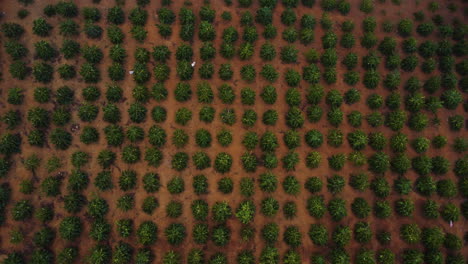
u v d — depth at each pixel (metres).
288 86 22.02
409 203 20.02
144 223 19.08
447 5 24.59
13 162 19.55
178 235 18.77
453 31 23.75
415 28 23.97
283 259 19.23
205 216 19.48
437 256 19.25
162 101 21.08
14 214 18.50
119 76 20.97
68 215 19.12
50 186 18.94
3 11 21.58
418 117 21.55
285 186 20.09
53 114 20.27
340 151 21.22
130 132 19.95
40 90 20.19
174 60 21.84
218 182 20.12
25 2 21.83
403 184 20.39
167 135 20.64
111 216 19.31
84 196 19.45
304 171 20.73
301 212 20.11
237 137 20.98
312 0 23.39
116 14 21.62
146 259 18.28
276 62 22.34
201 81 21.58
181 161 19.83
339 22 23.56
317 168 20.83
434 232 19.61
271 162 20.11
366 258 19.00
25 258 18.44
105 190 19.58
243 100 21.31
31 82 20.69
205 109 20.53
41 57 20.92
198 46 22.17
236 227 19.66
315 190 20.20
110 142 19.97
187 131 20.78
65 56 21.11
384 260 19.28
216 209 19.31
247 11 22.75
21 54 20.83
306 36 22.41
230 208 19.78
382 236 19.80
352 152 21.11
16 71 20.34
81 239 18.89
